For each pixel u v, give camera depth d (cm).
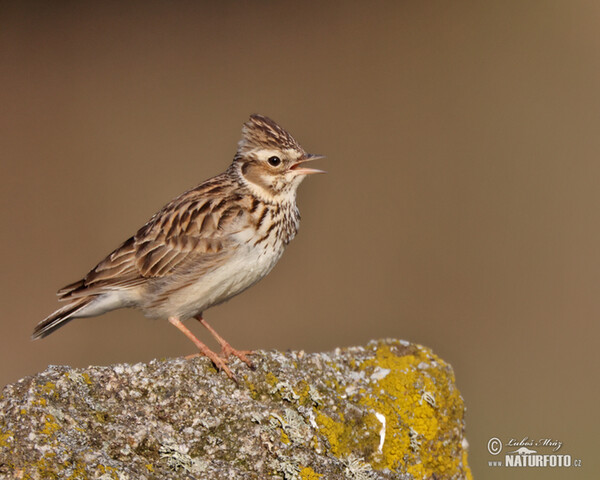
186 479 559
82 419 566
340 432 637
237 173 809
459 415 699
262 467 591
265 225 785
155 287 780
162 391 606
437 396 687
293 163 798
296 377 654
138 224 2161
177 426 594
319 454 615
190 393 608
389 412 665
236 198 789
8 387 570
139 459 561
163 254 775
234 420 604
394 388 680
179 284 777
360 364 696
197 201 789
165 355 1588
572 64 3147
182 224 775
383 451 653
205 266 773
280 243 803
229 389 639
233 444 594
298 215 832
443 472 672
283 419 611
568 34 3272
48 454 529
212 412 603
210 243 770
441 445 676
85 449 541
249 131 806
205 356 664
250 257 779
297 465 595
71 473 523
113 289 785
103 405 586
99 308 795
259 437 598
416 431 666
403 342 722
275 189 798
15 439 536
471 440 1429
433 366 703
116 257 786
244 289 801
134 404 595
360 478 605
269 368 659
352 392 668
